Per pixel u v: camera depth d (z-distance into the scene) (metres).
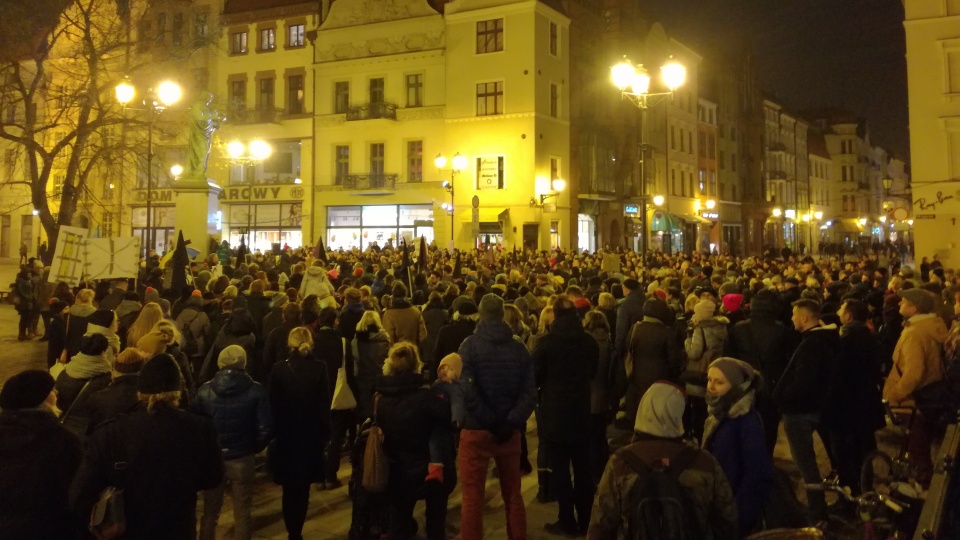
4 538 3.73
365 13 42.00
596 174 43.56
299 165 43.78
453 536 6.32
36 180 21.06
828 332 6.09
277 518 6.88
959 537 3.34
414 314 8.91
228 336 7.70
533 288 13.45
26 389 3.94
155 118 24.05
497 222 38.59
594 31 44.97
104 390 4.91
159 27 30.83
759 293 7.62
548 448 6.40
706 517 3.29
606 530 3.39
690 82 56.41
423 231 40.81
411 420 5.27
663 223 47.69
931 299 6.59
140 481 3.82
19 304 16.80
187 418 4.06
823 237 90.56
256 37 44.41
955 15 31.38
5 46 20.89
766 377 7.21
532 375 5.78
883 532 5.39
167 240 43.62
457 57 39.91
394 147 41.44
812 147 88.62
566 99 41.41
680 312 11.24
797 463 6.04
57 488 3.91
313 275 11.17
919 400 6.39
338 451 7.86
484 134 39.28
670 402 3.46
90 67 21.25
